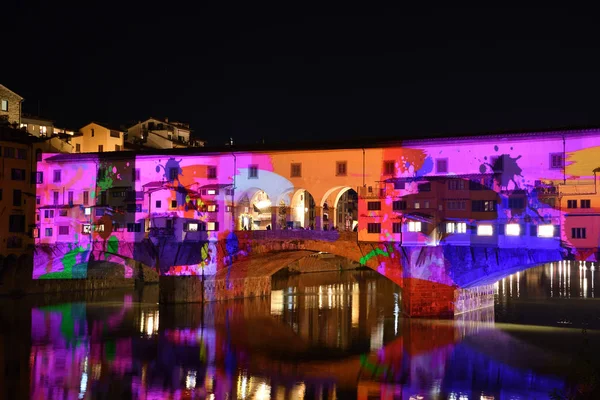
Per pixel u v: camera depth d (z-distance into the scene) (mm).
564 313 70875
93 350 53250
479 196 62375
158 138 107812
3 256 79938
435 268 64250
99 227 80625
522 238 60281
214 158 75812
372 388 43062
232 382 44438
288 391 42406
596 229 57094
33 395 41281
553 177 58969
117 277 96000
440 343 55312
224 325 64438
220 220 75250
